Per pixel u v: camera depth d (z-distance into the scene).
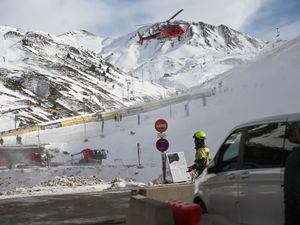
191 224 5.71
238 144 6.74
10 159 50.19
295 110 42.31
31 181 38.28
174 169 19.30
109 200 15.34
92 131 71.88
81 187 22.77
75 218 11.43
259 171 6.02
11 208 14.06
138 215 6.34
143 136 54.31
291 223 4.44
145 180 33.84
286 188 4.48
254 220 6.05
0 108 162.00
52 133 80.25
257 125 6.40
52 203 15.08
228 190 6.73
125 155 48.28
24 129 83.12
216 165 7.25
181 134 46.88
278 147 5.80
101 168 37.72
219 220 5.44
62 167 40.19
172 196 10.84
